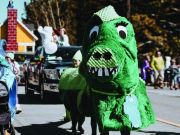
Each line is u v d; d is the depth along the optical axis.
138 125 7.75
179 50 48.78
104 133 7.94
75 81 9.98
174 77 27.98
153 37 47.00
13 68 14.50
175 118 14.55
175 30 49.19
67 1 65.19
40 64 19.73
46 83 18.77
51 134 11.41
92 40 7.91
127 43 7.68
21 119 14.04
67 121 13.01
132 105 7.75
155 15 48.91
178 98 21.44
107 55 7.39
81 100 9.15
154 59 28.62
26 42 67.38
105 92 7.69
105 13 7.93
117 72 7.42
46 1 66.06
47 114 15.27
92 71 7.41
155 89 27.88
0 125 8.43
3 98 8.34
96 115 7.83
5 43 9.08
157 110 16.61
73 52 19.89
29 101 19.81
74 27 66.19
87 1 46.94
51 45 19.67
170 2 48.09
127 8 36.38
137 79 7.82
